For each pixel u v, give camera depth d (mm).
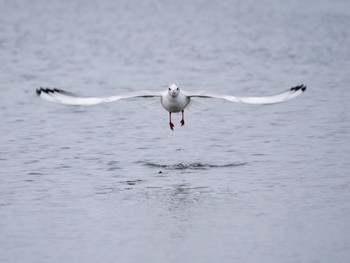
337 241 16203
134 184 20172
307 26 60344
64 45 52125
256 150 23547
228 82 37000
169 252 15859
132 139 25375
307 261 15305
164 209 18219
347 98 31656
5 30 60500
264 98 15875
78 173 21266
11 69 41500
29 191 19672
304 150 23406
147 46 51500
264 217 17594
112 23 66375
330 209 18047
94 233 16875
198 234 16703
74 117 29062
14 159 22828
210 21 67125
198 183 20156
